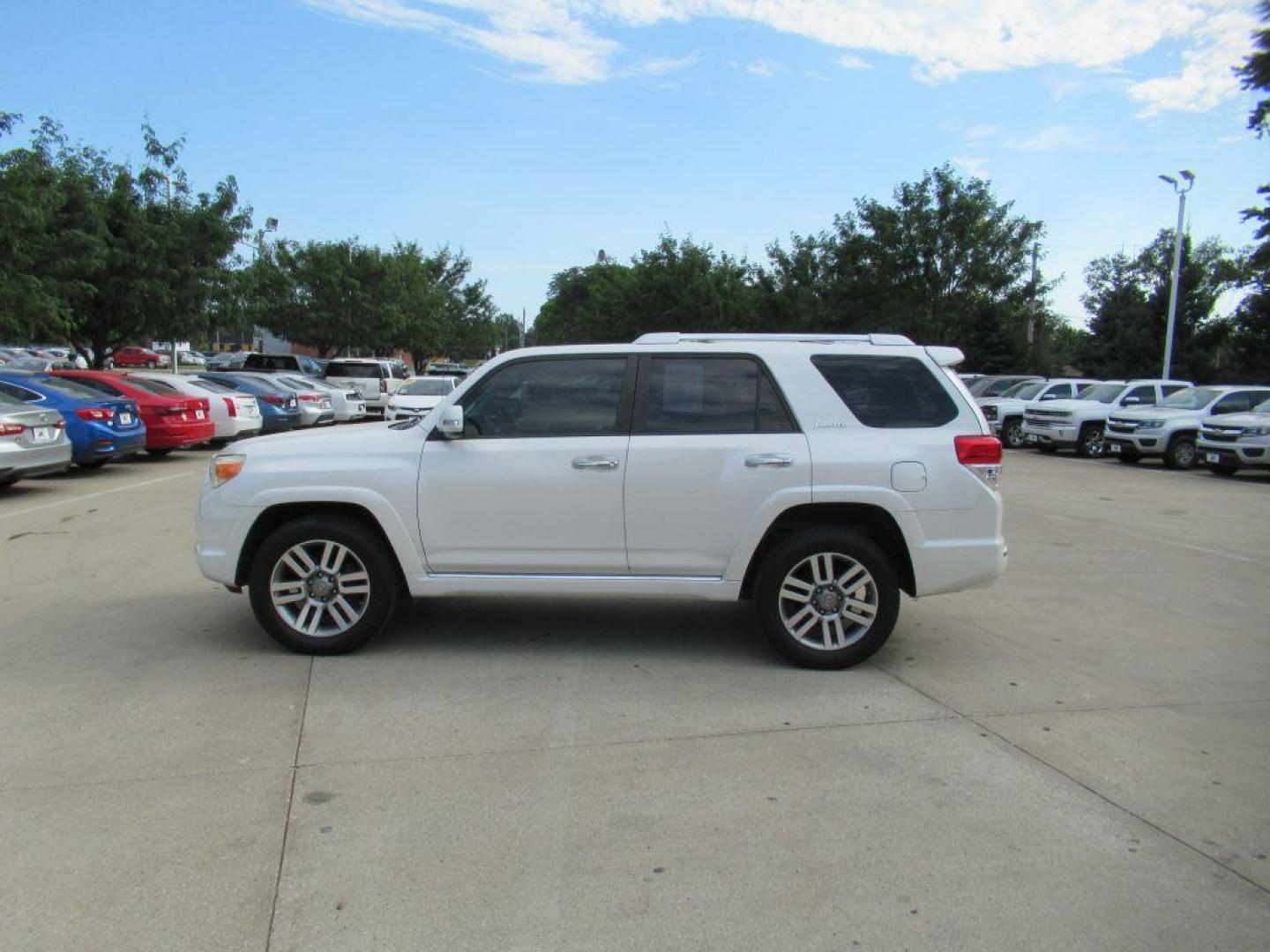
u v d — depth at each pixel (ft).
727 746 14.24
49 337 69.41
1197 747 14.44
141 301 73.20
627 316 132.36
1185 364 120.06
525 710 15.65
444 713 15.44
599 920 9.81
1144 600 24.31
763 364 18.02
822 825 11.82
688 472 17.53
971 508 17.54
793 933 9.62
